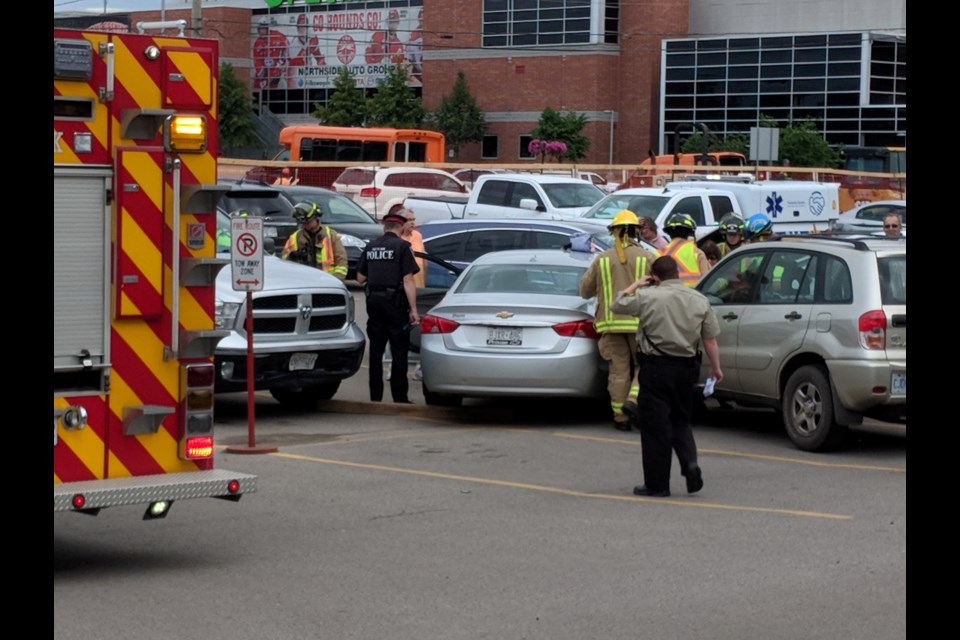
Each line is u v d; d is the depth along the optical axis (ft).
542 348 44.47
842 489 36.01
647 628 23.50
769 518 32.48
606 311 43.93
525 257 48.85
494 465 39.40
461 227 62.90
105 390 26.86
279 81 261.44
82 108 26.37
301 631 23.20
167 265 27.32
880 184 144.66
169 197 27.25
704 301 34.96
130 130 26.84
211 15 260.01
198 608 24.58
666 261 34.94
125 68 26.71
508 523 31.91
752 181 94.27
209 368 27.78
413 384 55.77
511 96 229.45
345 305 46.96
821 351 40.78
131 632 23.02
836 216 91.40
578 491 35.83
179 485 26.91
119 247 26.73
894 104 205.57
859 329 39.81
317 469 38.60
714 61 216.95
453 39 235.40
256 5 264.31
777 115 213.05
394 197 131.54
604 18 221.66
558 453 41.29
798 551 29.14
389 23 247.29
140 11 244.22
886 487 36.24
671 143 221.66
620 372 44.47
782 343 42.16
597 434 44.65
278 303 45.16
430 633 23.15
